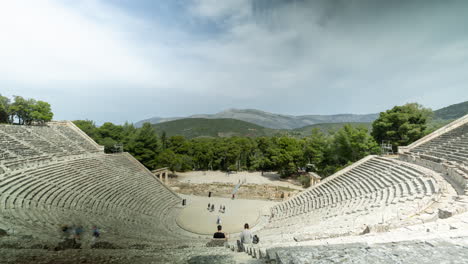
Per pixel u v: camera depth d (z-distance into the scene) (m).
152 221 31.30
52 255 10.30
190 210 40.06
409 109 52.34
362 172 34.66
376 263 6.47
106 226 22.08
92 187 31.33
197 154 81.38
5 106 52.94
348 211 22.67
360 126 54.81
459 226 10.00
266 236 21.73
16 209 18.61
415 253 7.00
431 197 17.72
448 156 27.97
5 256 9.48
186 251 13.20
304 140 73.56
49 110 57.22
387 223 12.84
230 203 44.88
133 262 9.95
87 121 72.31
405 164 30.14
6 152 32.47
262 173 73.69
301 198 38.12
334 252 7.43
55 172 30.22
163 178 65.69
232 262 9.81
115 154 48.69
